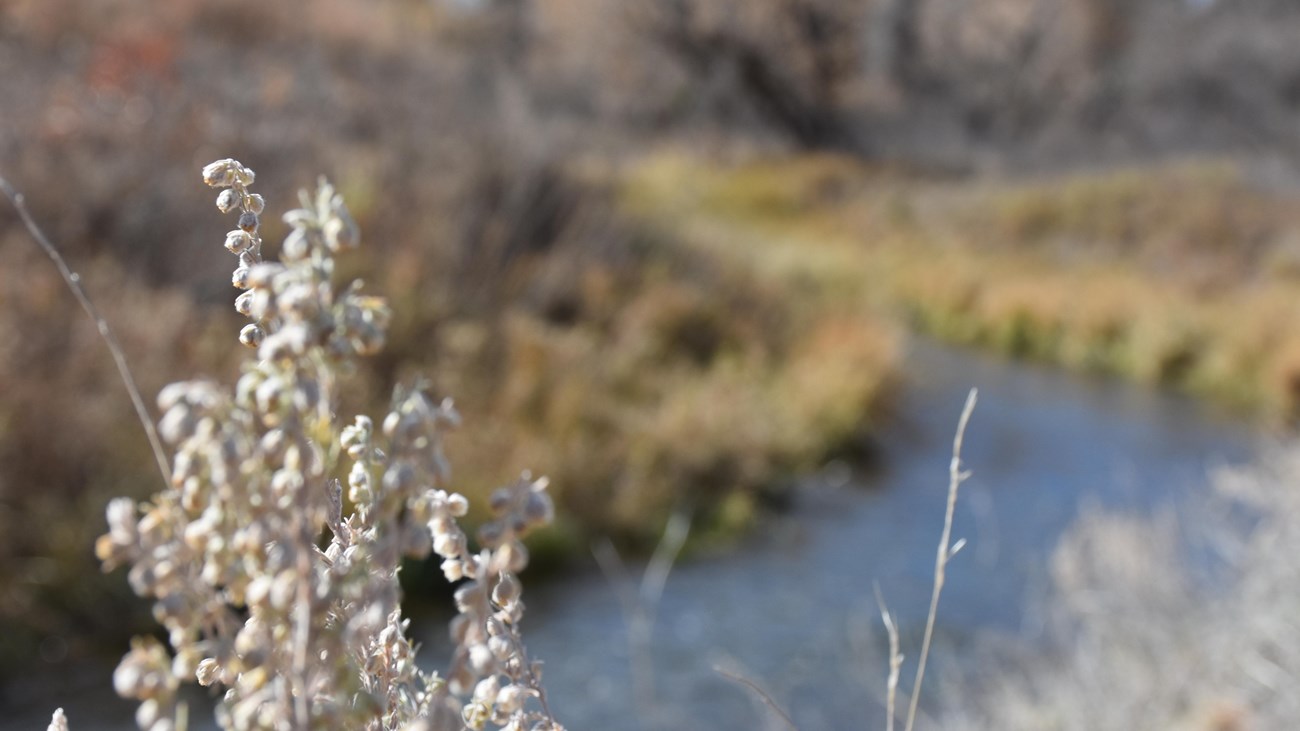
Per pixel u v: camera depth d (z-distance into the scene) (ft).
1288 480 18.06
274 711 1.91
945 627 22.09
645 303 41.34
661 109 115.55
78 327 22.45
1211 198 101.24
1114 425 43.73
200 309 28.48
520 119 56.90
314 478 1.93
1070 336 60.49
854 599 23.94
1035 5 131.23
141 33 45.96
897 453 37.01
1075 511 31.35
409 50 66.18
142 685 1.86
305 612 1.90
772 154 116.67
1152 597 17.08
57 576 18.39
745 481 30.12
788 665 20.51
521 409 29.30
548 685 19.15
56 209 28.60
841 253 80.64
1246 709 14.67
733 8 115.75
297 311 1.85
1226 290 73.41
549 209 44.57
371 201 36.94
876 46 126.62
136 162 31.35
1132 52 135.13
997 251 91.04
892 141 129.18
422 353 29.71
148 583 1.93
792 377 40.22
